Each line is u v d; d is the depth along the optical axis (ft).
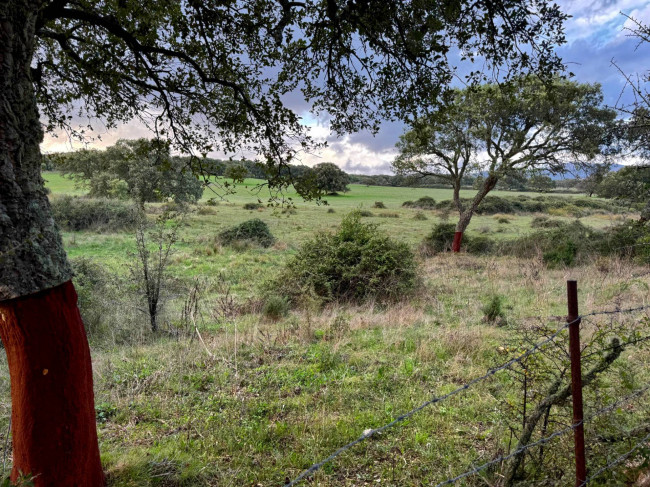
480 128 56.90
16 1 6.50
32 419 7.70
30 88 6.89
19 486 6.97
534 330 11.45
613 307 24.35
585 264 46.01
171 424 13.66
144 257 25.91
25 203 6.73
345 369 17.98
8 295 6.68
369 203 210.38
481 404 14.12
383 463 11.25
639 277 31.99
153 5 11.23
